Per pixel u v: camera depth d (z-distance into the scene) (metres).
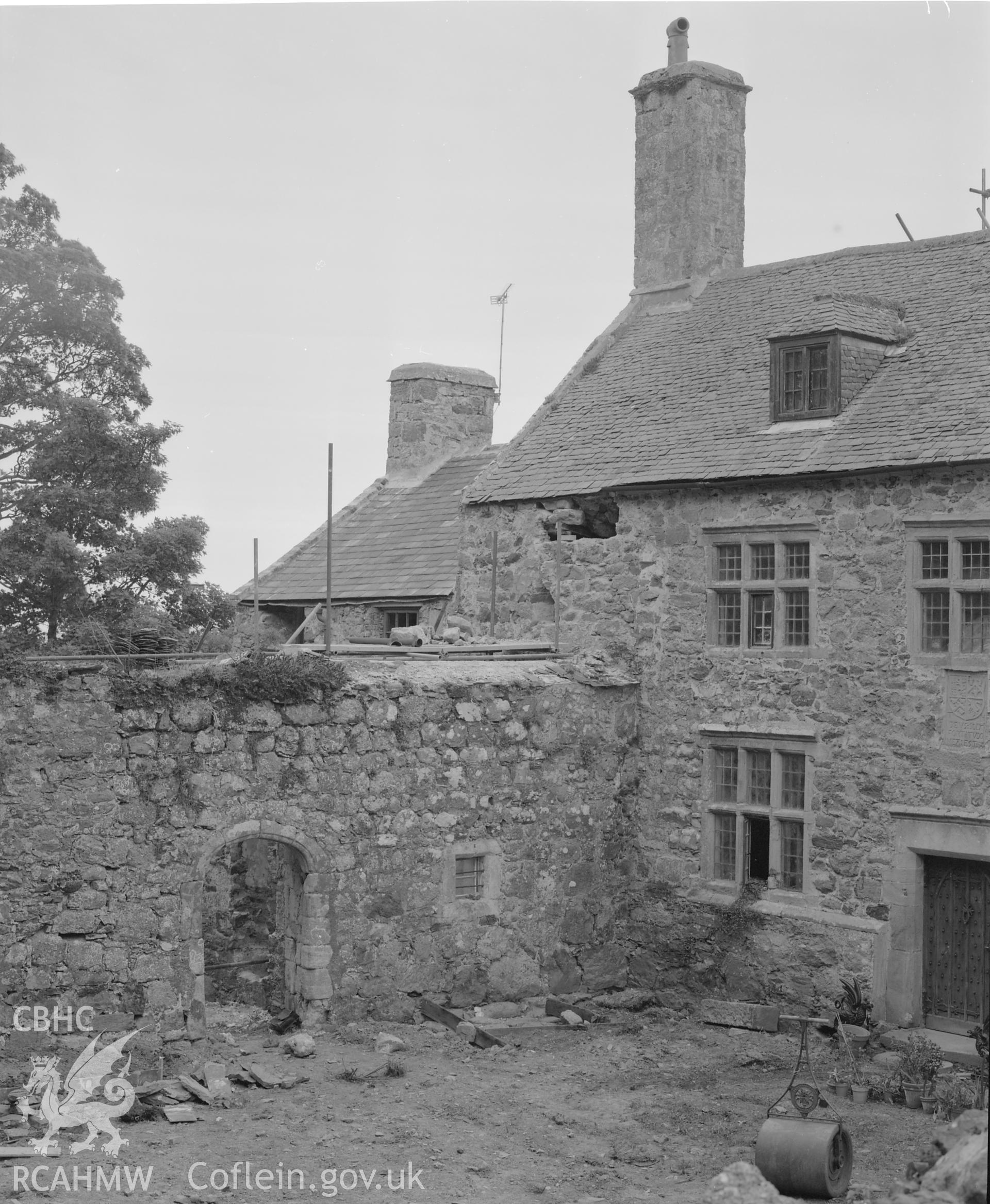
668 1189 12.70
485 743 18.44
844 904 17.58
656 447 20.00
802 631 18.20
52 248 26.12
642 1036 17.59
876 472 16.97
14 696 15.21
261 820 16.62
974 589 16.41
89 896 15.52
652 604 19.59
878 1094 15.25
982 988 16.67
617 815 19.66
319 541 27.92
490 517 21.50
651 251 23.50
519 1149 13.69
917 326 19.06
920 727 16.91
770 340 19.00
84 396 26.00
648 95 23.50
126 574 25.09
